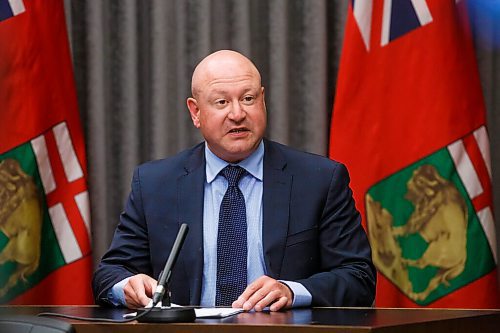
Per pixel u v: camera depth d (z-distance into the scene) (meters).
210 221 4.32
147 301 3.75
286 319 3.09
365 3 5.82
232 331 2.83
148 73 6.60
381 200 5.76
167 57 6.54
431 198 5.72
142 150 6.62
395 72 5.78
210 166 4.42
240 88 4.29
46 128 5.95
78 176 6.02
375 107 5.77
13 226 5.86
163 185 4.42
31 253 5.89
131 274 4.15
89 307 4.06
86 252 5.99
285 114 6.42
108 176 6.55
